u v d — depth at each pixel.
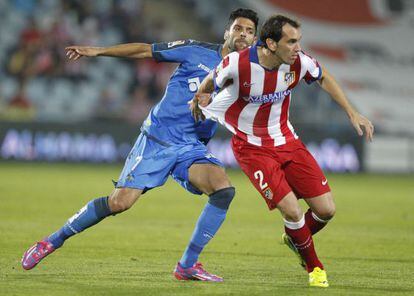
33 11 92.88
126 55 23.67
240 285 21.97
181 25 96.06
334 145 83.19
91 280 22.31
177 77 24.00
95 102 90.69
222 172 22.97
